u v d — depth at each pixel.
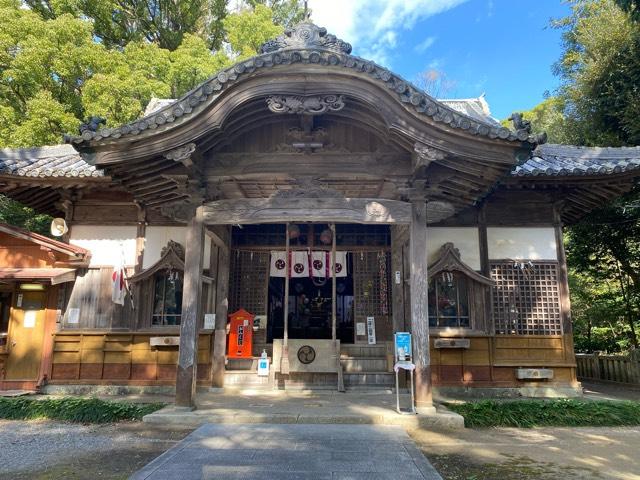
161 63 16.50
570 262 14.40
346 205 7.07
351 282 12.34
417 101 6.07
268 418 6.38
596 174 8.35
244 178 7.23
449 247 9.20
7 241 9.46
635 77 11.45
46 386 9.02
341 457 4.66
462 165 6.70
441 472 4.64
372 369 9.72
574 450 5.48
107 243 9.65
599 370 12.73
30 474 4.52
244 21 20.17
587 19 14.20
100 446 5.53
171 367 9.16
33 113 12.65
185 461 4.51
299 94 6.30
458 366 9.09
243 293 10.84
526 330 9.27
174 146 6.35
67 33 13.64
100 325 9.33
